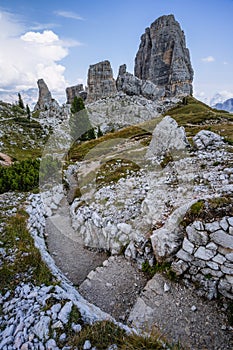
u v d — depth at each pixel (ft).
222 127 115.65
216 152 52.75
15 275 23.75
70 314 18.29
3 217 37.01
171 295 23.89
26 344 15.97
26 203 44.24
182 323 21.25
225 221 22.65
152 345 16.19
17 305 19.72
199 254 23.62
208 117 202.80
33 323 17.67
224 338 19.67
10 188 53.31
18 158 140.67
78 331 16.99
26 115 301.22
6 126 225.56
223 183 36.27
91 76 441.27
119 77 419.54
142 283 27.12
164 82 513.04
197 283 23.71
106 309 24.68
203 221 24.14
